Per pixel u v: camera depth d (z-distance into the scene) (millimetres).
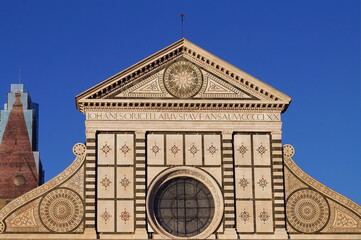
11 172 112250
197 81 68562
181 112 67938
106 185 65875
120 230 65000
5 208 64625
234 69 68500
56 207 65125
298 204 66875
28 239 64125
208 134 67750
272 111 68562
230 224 65688
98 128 66875
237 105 68188
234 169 67188
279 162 67562
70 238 64438
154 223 65375
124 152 66750
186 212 66188
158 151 67000
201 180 66875
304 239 66062
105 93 67500
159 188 66562
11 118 115812
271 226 66125
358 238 66250
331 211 66812
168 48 68625
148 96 67812
